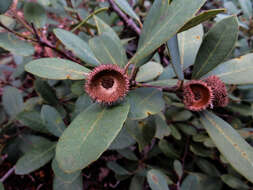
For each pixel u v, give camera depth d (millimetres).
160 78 162
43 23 147
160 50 146
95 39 126
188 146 196
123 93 100
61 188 137
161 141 184
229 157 98
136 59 101
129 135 147
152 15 107
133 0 254
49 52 208
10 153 165
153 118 140
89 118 94
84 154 80
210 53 123
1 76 237
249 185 167
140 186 168
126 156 181
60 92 201
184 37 146
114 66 105
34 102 194
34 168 138
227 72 125
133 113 108
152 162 204
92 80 103
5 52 155
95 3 265
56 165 126
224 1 250
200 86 115
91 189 201
